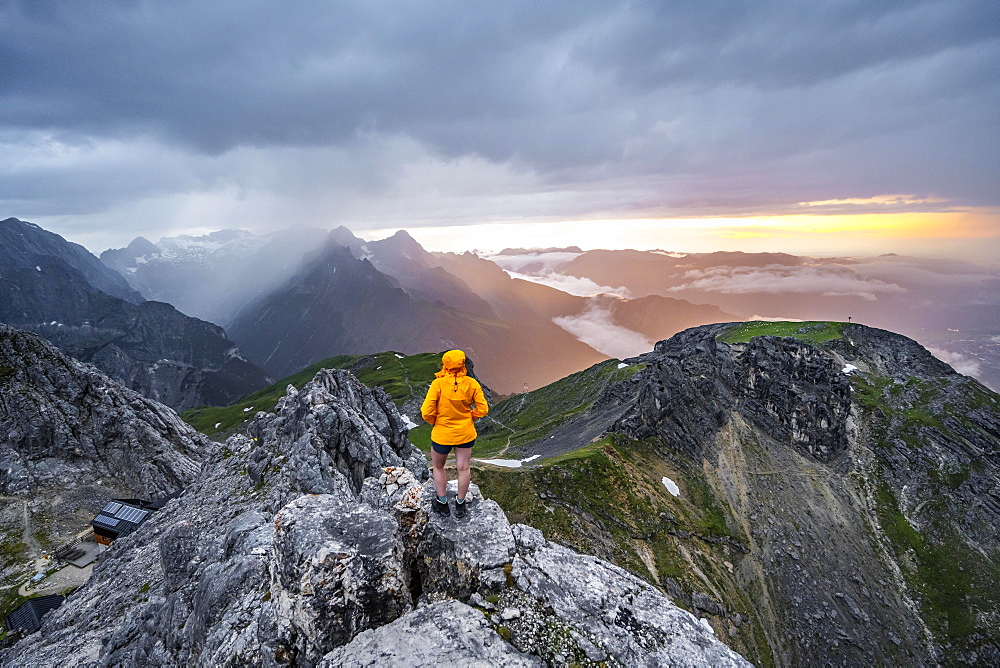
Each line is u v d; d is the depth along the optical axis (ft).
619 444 326.44
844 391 385.91
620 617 30.78
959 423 356.79
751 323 561.43
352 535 32.22
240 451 142.61
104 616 94.17
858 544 302.45
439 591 32.86
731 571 271.69
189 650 40.11
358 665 27.09
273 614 30.19
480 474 273.75
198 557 55.77
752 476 339.57
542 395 577.43
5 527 224.53
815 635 253.03
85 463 269.03
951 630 260.21
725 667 28.19
